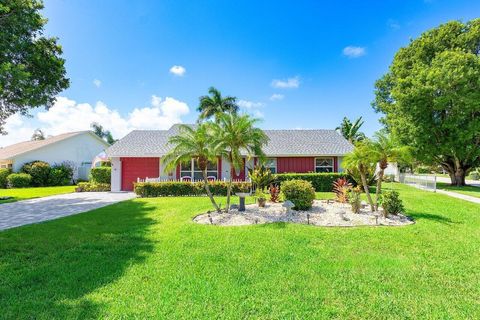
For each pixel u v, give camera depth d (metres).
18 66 10.90
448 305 3.48
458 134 21.48
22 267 4.84
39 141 34.69
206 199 13.98
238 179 20.39
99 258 5.22
